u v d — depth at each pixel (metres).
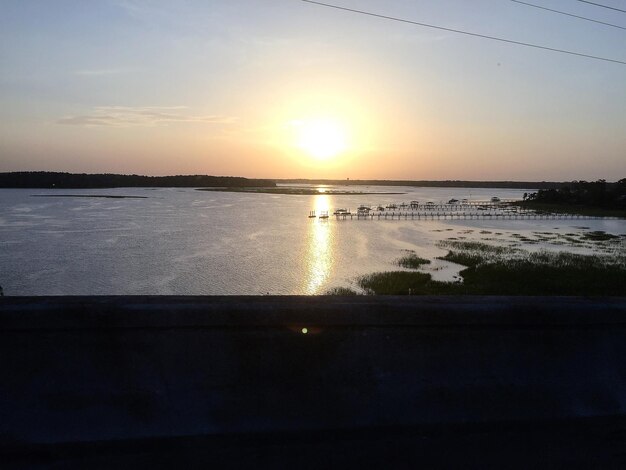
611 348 3.80
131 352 3.29
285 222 73.31
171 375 3.29
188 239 49.38
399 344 3.54
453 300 3.73
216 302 3.43
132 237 50.16
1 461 2.97
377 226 69.56
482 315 3.65
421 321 3.58
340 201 156.25
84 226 61.00
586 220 81.12
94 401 3.20
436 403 3.46
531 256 37.50
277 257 38.78
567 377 3.68
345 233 58.69
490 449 3.25
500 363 3.63
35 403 3.15
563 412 3.56
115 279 29.95
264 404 3.30
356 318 3.50
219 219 76.19
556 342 3.73
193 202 130.00
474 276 29.06
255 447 3.15
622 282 26.69
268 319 3.42
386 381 3.47
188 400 3.25
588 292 24.77
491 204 137.38
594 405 3.62
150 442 3.12
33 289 27.17
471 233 59.31
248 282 29.59
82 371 3.24
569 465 3.14
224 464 3.00
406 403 3.43
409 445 3.25
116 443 3.10
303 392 3.36
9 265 33.78
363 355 3.49
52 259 36.25
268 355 3.39
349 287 27.84
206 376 3.31
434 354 3.57
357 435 3.29
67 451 3.05
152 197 162.75
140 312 3.31
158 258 37.41
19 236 49.72
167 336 3.33
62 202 122.50
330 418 3.32
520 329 3.71
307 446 3.19
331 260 37.50
